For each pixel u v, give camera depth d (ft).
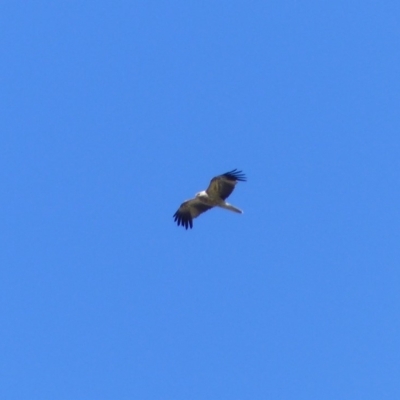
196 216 290.35
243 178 283.38
